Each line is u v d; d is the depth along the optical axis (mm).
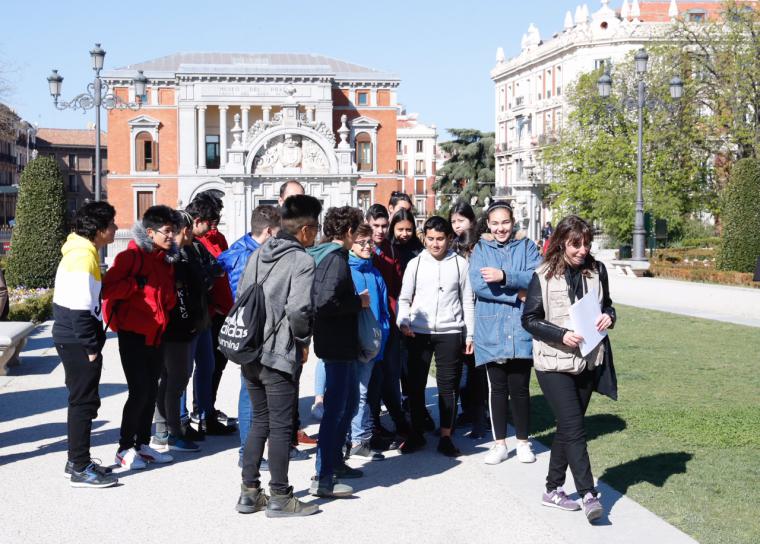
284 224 6473
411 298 8102
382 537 5777
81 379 6875
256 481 6352
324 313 6586
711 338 15766
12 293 20812
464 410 9406
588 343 5992
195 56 80562
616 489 6723
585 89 47500
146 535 5820
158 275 7391
